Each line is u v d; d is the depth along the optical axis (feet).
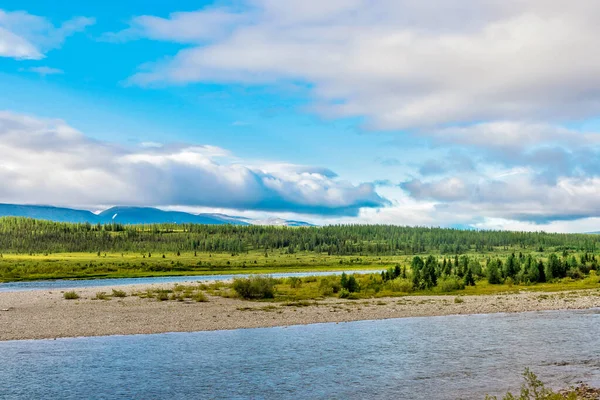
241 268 652.89
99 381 78.02
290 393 71.67
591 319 150.92
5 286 335.88
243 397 69.77
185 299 200.34
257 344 109.19
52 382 77.36
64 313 156.66
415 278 264.52
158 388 74.23
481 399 67.72
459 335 121.29
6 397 69.41
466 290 259.39
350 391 72.49
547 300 204.33
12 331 125.08
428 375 81.56
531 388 72.08
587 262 427.33
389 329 130.62
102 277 467.11
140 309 167.02
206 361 92.22
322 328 132.67
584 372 82.79
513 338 116.67
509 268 336.70
